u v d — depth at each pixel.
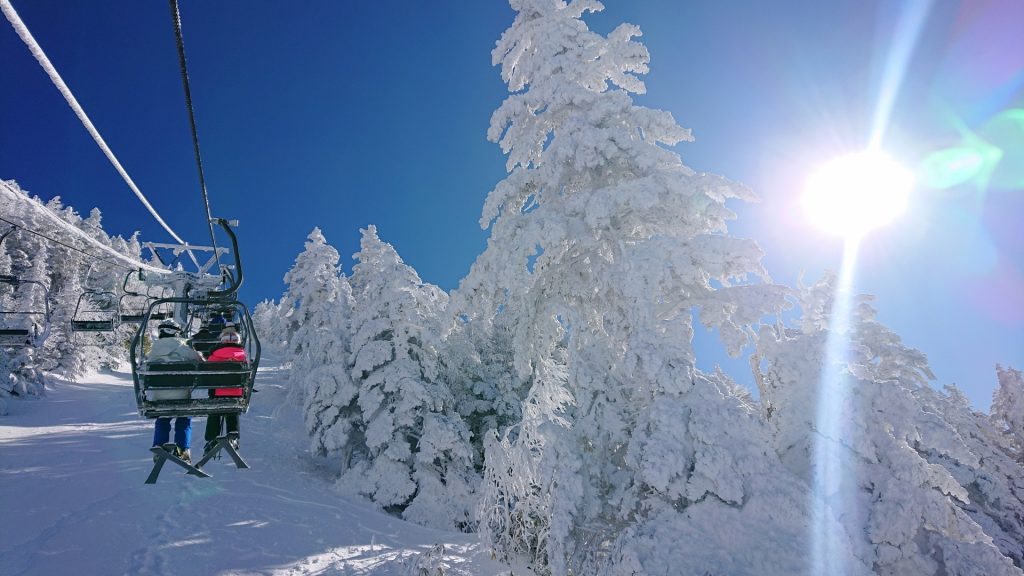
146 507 11.01
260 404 36.69
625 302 9.41
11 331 9.02
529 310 10.98
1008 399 21.58
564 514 7.79
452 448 18.28
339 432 19.44
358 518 14.18
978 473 14.86
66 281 36.66
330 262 38.00
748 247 8.82
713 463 7.17
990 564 6.51
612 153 10.07
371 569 9.82
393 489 17.80
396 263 21.61
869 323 13.77
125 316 10.16
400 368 19.45
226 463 18.70
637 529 7.31
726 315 8.95
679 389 7.86
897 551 6.60
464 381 22.88
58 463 14.55
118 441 19.36
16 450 16.22
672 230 10.39
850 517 6.97
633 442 7.89
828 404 7.77
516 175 11.36
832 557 6.45
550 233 9.77
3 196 7.43
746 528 6.85
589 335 10.03
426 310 21.34
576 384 9.32
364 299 21.73
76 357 39.22
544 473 8.49
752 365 9.38
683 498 7.58
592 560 7.78
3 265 36.38
